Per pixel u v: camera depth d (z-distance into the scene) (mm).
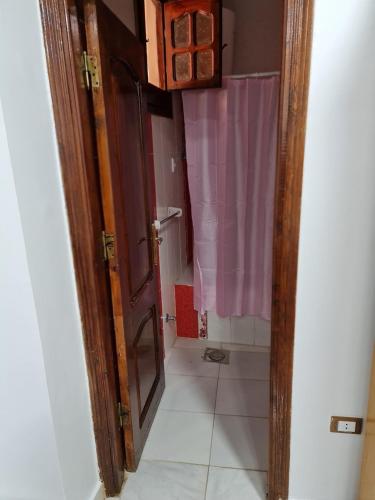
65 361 1210
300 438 1336
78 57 1121
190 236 3004
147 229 1786
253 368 2361
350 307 1170
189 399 2086
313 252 1143
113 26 1295
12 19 917
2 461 1230
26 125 981
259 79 2062
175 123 2533
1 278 1023
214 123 2215
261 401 2055
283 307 1201
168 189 2395
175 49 2145
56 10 1031
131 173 1529
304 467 1370
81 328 1305
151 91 1973
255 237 2355
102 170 1267
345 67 993
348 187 1076
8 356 1102
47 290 1094
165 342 2441
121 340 1428
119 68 1379
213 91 2170
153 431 1851
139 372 1663
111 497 1510
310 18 969
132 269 1545
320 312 1191
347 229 1108
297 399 1293
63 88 1088
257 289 2471
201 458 1678
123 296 1418
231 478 1569
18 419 1169
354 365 1222
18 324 1058
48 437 1161
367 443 1206
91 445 1426
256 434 1813
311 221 1118
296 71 1007
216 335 2658
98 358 1341
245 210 2293
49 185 1099
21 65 958
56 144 1130
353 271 1138
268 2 2523
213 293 2543
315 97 1025
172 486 1542
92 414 1409
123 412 1517
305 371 1259
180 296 2635
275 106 2076
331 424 1294
